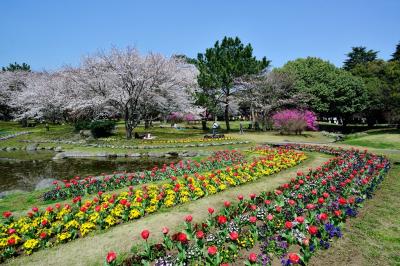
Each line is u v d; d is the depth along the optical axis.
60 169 19.06
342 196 9.56
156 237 7.03
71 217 8.01
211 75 35.84
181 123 56.31
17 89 55.62
